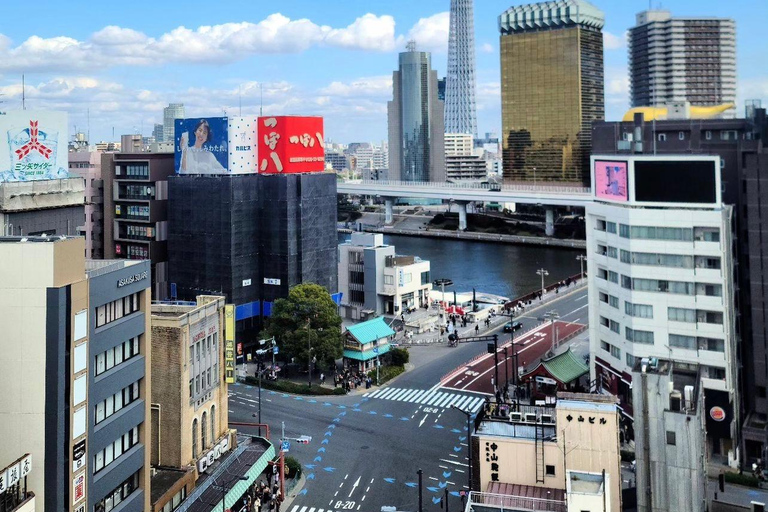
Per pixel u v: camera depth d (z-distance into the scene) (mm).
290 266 136625
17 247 51688
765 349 85500
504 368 123375
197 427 75188
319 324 115625
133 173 158250
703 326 88562
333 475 82062
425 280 170125
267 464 79750
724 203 94875
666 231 90562
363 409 103812
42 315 51812
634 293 93000
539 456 62875
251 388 113000
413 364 127438
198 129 138375
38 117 81125
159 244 154750
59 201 82750
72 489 53094
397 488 78625
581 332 148125
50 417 51906
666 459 60594
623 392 96812
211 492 69938
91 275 57594
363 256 163500
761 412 86438
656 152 118875
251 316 138500
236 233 134750
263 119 138375
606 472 59688
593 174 102375
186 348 72688
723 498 75938
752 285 85750
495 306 170000
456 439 92438
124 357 61188
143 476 62688
